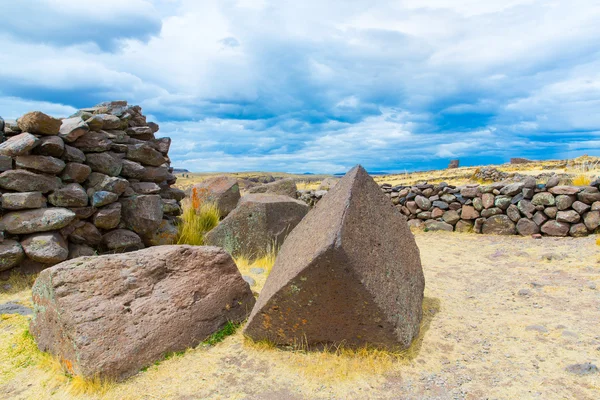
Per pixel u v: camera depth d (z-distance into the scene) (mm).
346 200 3406
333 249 2877
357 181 3779
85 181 6070
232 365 3170
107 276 3295
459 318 3984
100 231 6055
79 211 5746
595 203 7309
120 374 2938
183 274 3693
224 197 8711
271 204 6801
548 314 3936
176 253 3746
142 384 2895
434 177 33875
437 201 9781
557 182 7906
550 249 6754
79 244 5812
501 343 3381
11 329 3803
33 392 2846
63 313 2980
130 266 3449
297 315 3207
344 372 2977
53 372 3059
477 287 5043
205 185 9031
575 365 2871
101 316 3051
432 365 3068
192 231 7098
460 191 9406
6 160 5383
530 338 3432
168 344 3279
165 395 2768
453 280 5414
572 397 2559
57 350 3141
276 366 3129
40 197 5387
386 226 3887
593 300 4215
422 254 7168
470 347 3344
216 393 2783
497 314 4043
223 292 3869
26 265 5215
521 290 4652
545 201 7906
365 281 2984
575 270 5355
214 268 3904
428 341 3477
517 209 8297
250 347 3457
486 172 23719
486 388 2727
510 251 6941
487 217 8820
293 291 3100
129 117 7148
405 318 3322
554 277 5148
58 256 5168
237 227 6789
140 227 6375
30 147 5336
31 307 4363
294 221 7129
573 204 7586
